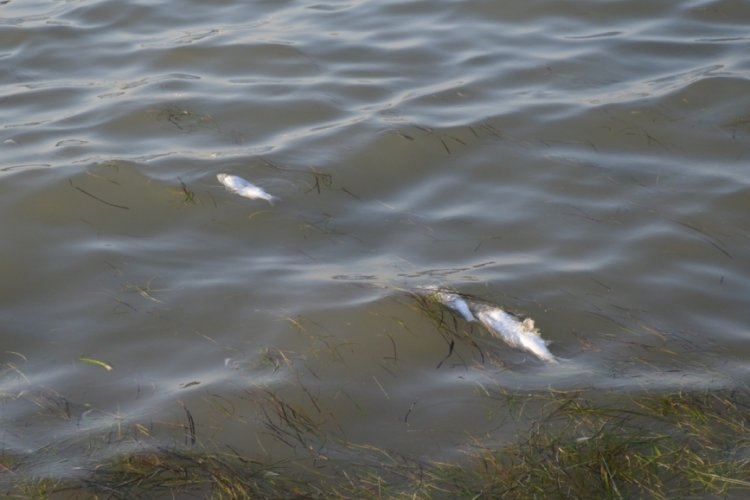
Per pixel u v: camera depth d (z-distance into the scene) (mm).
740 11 16938
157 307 10336
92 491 7871
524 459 8156
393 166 12930
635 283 10680
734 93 14281
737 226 11633
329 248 11344
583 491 7781
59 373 9445
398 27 16938
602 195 12305
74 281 10789
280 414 8820
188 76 15297
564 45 16125
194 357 9617
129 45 16406
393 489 7895
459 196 12375
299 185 12453
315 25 17047
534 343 9609
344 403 8977
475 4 17531
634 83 14836
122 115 14055
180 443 8453
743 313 10203
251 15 17469
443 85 14945
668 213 11891
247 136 13570
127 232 11609
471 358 9516
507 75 15203
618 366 9383
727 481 7832
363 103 14453
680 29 16500
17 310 10375
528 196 12320
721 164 12852
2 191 12172
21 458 8297
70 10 17719
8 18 17469
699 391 8914
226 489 7836
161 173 12594
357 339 9750
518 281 10664
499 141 13406
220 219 11828
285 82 15031
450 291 10281
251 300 10383
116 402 9039
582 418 8617
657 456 8055
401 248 11359
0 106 14586
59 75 15555
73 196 12141
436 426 8672
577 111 14055
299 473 8102
